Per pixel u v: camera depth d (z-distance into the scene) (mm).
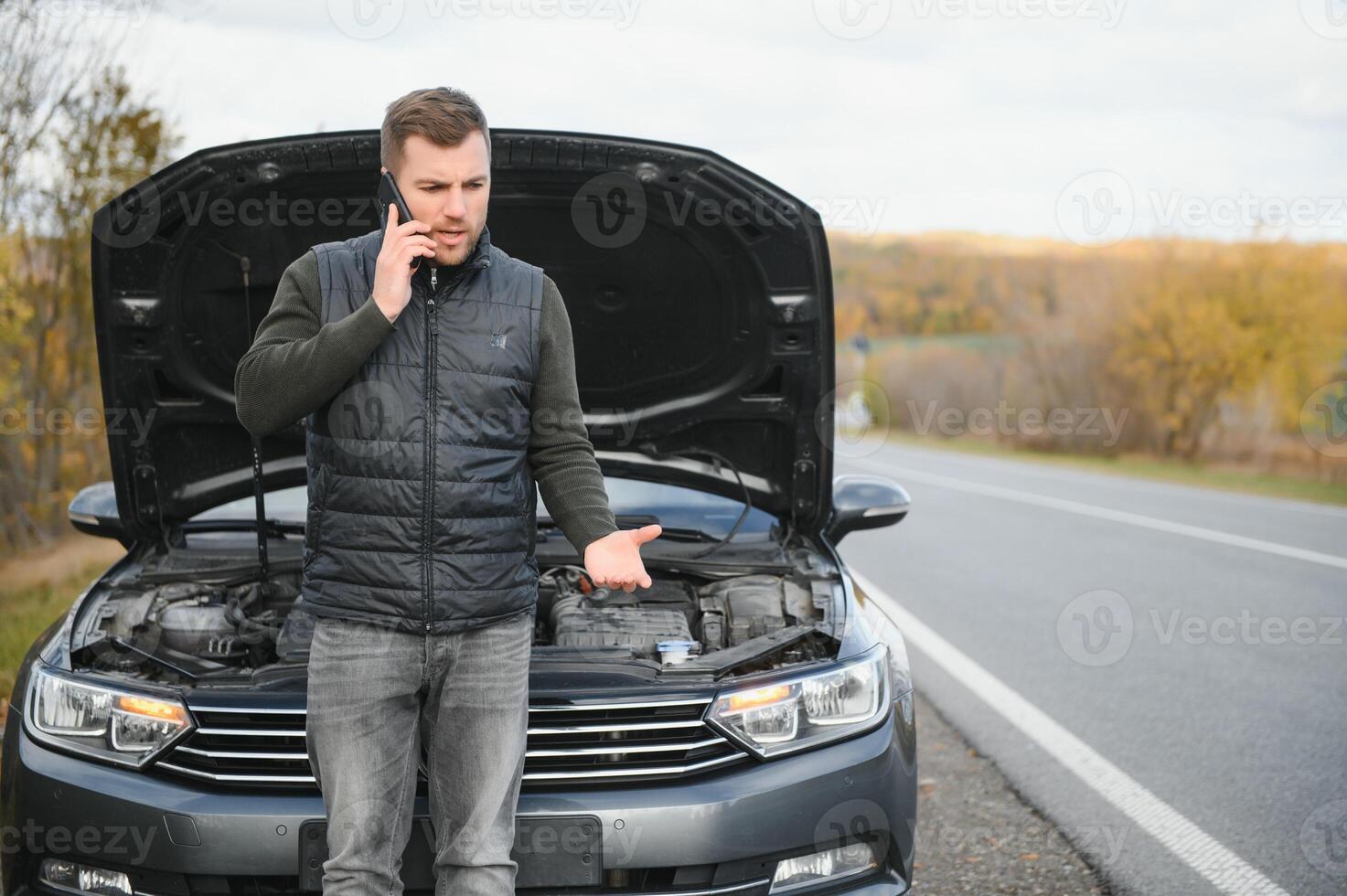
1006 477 19406
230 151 2936
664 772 2488
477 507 2080
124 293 3104
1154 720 4969
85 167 7410
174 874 2387
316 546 2100
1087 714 5062
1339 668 5898
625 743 2514
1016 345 30125
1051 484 17922
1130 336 25625
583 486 2223
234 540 3562
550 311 2203
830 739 2621
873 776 2615
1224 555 9797
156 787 2412
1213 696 5363
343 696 2088
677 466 3752
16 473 8172
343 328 1938
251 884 2402
